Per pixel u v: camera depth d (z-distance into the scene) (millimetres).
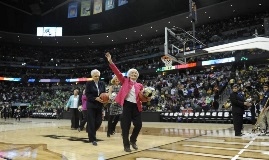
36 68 37031
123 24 34844
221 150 3994
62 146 4621
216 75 22000
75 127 9000
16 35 34969
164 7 30578
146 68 30438
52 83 37844
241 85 17453
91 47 40000
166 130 8148
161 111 15484
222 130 7887
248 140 5254
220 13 27328
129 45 37281
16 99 31672
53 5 30625
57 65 37719
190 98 17953
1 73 35594
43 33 34875
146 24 30250
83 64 37656
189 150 4012
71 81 35938
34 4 30062
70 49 40156
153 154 3691
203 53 9781
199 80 22031
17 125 11852
